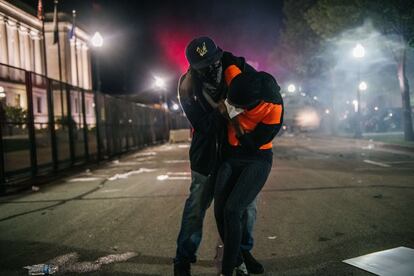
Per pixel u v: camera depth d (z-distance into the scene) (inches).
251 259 151.3
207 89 139.3
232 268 130.3
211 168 141.6
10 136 590.9
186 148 994.1
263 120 132.0
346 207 254.8
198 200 147.0
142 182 405.7
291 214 241.4
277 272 152.2
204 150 143.6
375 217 226.1
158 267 162.4
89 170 530.9
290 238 193.5
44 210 286.5
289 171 438.3
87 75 2480.3
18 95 430.9
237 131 131.1
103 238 205.9
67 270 162.6
